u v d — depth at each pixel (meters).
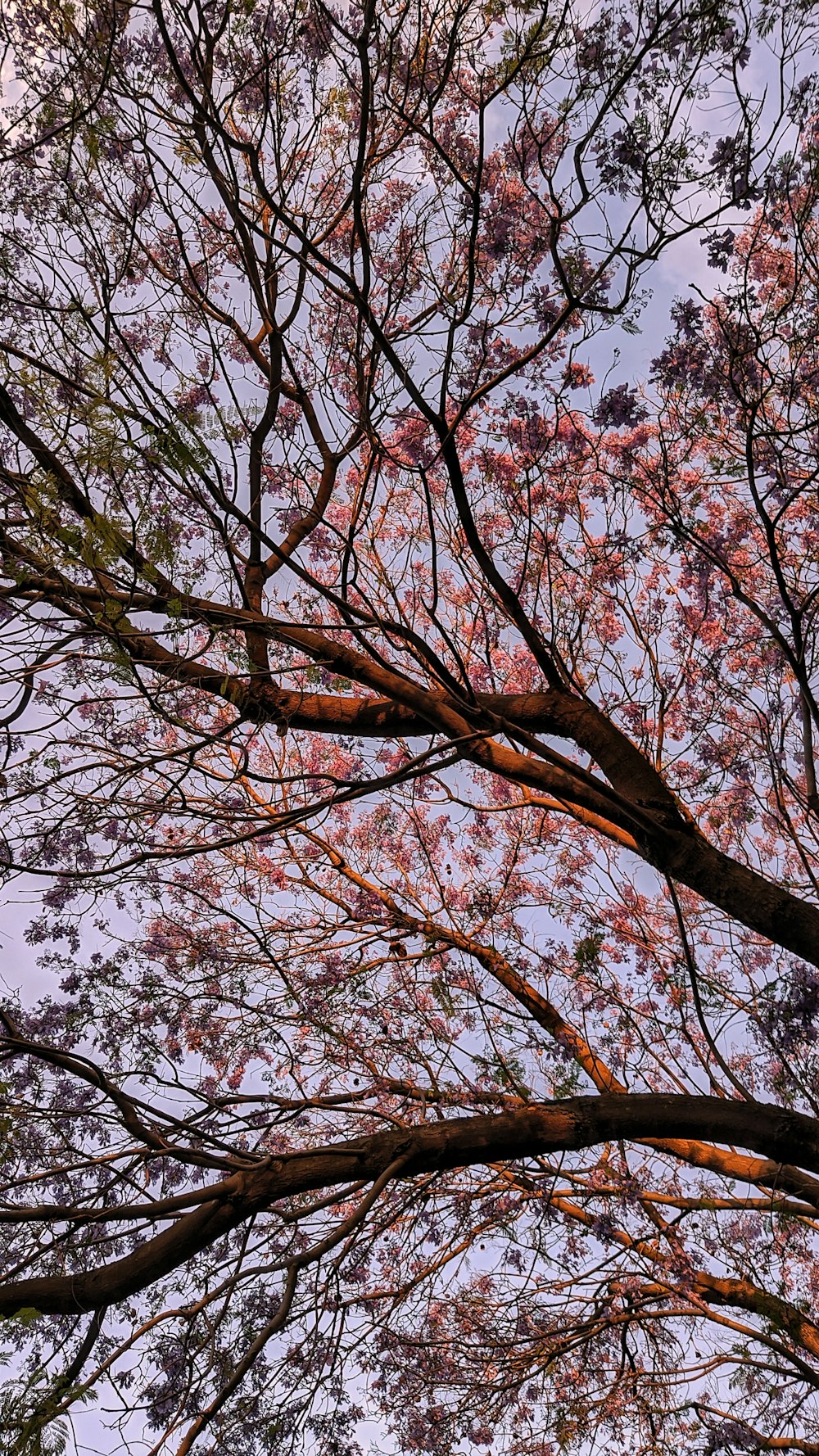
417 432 6.77
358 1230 5.47
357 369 4.91
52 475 3.60
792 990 5.83
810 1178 6.08
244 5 4.29
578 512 7.05
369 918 8.09
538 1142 5.24
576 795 5.71
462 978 7.57
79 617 3.81
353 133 5.54
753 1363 7.02
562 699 5.88
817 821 6.39
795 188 5.08
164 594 4.19
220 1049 7.06
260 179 4.25
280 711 5.29
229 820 4.68
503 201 5.62
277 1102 5.82
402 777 4.92
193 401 5.20
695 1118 5.29
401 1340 7.04
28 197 4.73
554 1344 7.94
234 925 7.51
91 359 3.84
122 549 3.49
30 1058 6.21
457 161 5.49
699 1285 6.96
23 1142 5.24
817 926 5.22
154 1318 4.92
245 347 6.13
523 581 5.76
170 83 5.02
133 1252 4.53
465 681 5.09
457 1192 7.38
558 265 4.46
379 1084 7.01
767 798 7.53
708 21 4.18
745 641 7.38
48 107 4.32
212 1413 4.13
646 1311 7.82
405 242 5.88
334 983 7.16
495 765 5.70
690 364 5.54
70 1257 5.79
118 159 4.74
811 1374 6.16
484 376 6.00
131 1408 4.28
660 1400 7.91
